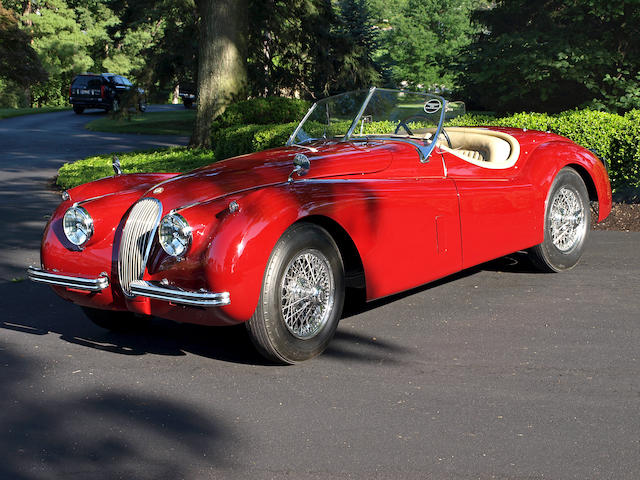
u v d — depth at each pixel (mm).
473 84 15617
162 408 3439
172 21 24500
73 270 4172
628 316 4703
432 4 54188
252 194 3764
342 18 30250
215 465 2859
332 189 4023
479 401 3436
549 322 4617
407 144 4910
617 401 3402
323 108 5352
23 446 3051
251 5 20891
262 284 3715
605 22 14727
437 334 4449
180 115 36344
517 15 16703
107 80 39375
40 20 62438
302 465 2844
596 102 13930
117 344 4453
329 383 3717
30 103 62469
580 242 5965
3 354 4258
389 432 3123
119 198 4320
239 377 3838
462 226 4824
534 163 5598
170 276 3748
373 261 4246
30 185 12000
